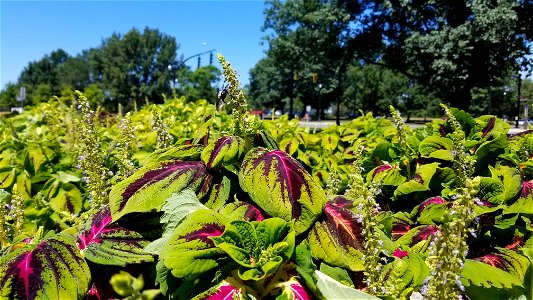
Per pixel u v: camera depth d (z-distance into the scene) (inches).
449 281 10.7
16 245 13.9
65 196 24.6
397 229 18.8
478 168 21.7
